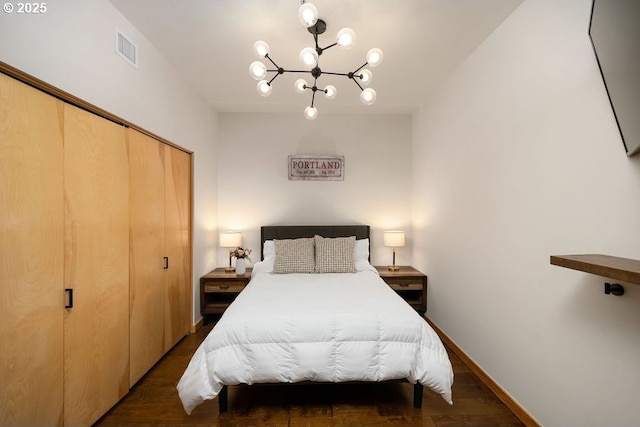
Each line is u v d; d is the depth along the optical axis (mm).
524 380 1688
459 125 2447
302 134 3637
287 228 3539
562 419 1425
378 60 1771
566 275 1401
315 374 1667
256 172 3615
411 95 3086
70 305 1438
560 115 1431
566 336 1400
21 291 1213
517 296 1745
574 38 1350
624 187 1132
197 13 1785
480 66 2127
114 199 1769
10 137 1168
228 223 3600
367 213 3680
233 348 1678
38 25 1246
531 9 1619
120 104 1773
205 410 1782
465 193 2355
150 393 1938
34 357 1268
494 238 1969
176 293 2594
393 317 1797
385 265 3684
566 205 1400
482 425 1659
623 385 1144
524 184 1684
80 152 1512
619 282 1166
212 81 2725
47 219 1329
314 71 1872
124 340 1865
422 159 3309
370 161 3682
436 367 1695
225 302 3229
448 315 2680
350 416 1729
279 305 1957
